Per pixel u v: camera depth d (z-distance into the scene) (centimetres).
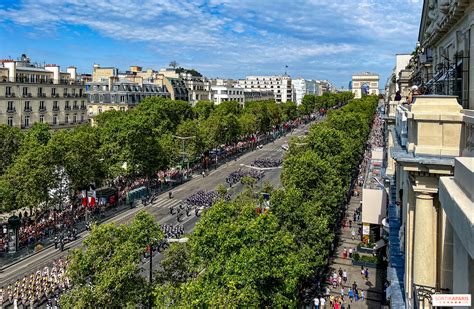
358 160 9388
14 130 8438
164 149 9562
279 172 11256
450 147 1433
